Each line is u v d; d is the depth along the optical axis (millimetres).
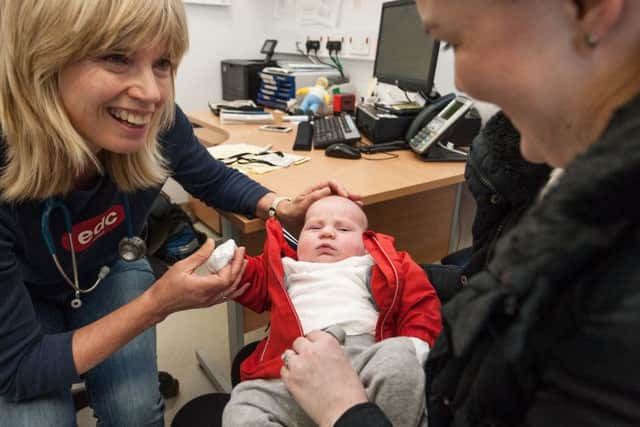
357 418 543
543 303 294
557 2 303
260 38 2977
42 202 834
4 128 730
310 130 1781
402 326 972
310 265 1079
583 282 283
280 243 1126
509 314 327
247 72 2557
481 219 691
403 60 1808
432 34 373
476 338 354
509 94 347
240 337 1456
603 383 268
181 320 1974
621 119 291
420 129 1590
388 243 1128
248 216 1190
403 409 725
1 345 772
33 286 996
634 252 267
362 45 2320
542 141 378
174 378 1594
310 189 1177
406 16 1767
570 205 285
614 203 268
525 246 307
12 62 685
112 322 830
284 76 2342
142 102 771
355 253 1118
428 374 507
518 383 335
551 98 333
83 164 809
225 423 802
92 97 733
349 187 1242
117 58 730
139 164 936
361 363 808
